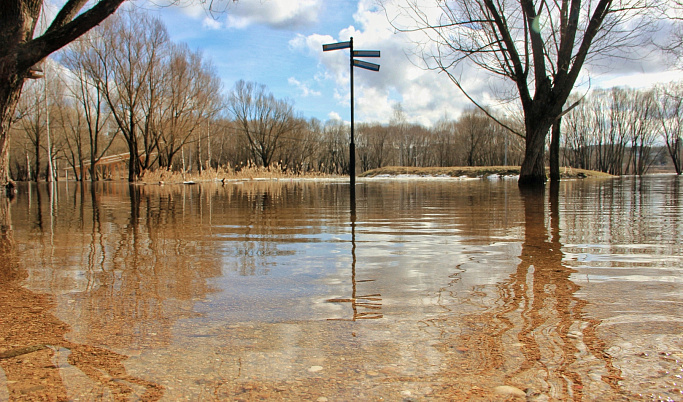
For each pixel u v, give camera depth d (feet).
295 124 156.25
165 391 3.23
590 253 8.13
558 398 3.06
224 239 10.50
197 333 4.38
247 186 52.80
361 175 150.82
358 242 9.78
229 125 154.30
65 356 3.87
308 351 3.90
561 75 33.14
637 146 169.58
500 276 6.48
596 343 3.96
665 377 3.33
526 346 3.92
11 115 15.90
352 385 3.28
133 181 76.59
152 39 74.23
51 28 14.90
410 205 19.56
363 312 4.92
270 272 6.99
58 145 133.90
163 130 82.74
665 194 25.52
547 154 121.08
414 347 3.95
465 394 3.13
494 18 32.48
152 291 5.95
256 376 3.45
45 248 9.48
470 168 126.82
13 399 3.12
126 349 4.01
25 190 48.06
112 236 11.23
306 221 13.96
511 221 13.14
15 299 5.63
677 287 5.74
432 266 7.23
